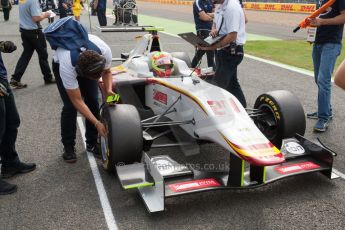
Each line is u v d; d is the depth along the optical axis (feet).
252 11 89.86
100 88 16.92
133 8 52.60
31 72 27.68
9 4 67.92
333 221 10.28
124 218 10.44
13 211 10.77
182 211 10.73
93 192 11.76
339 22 14.79
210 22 24.50
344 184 12.19
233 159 10.93
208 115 11.92
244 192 11.68
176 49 37.83
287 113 13.17
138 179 10.77
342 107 20.22
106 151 12.44
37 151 14.67
